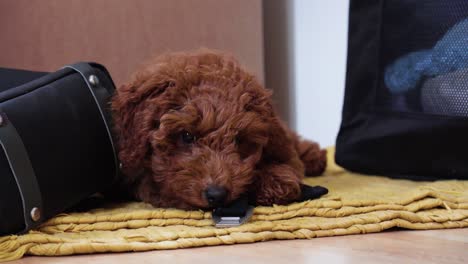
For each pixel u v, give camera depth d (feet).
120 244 4.23
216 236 4.40
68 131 4.84
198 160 4.66
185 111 4.75
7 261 4.15
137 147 5.02
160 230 4.51
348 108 6.83
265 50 9.64
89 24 7.49
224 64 5.24
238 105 4.82
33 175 4.48
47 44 7.36
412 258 3.94
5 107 4.45
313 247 4.26
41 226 4.60
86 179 5.00
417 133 6.08
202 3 8.13
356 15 6.83
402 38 6.29
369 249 4.18
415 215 4.71
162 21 7.88
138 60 7.75
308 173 6.68
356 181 6.30
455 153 5.92
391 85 6.39
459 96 5.83
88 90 5.18
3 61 7.41
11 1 7.34
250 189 4.94
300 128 9.50
